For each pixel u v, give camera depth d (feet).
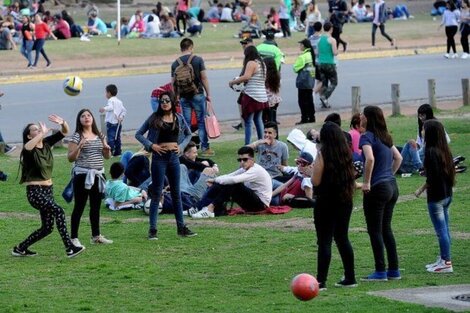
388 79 250.37
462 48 308.19
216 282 86.63
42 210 98.22
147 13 384.06
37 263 96.22
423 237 101.76
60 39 320.09
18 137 180.55
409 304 74.69
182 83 148.66
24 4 362.33
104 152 101.45
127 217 117.91
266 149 122.72
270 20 332.39
